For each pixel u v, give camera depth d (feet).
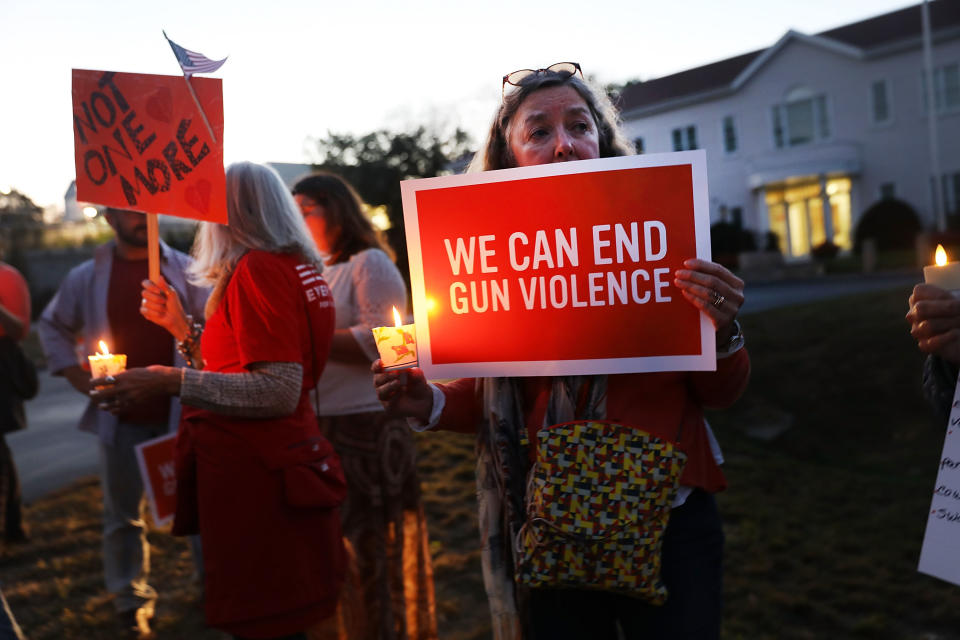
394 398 6.11
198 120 7.34
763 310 41.29
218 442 7.32
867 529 15.05
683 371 5.85
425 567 10.05
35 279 92.27
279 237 7.57
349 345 9.54
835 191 95.40
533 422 6.07
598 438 5.61
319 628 9.30
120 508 12.05
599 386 5.88
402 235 41.63
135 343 11.94
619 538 5.38
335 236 10.46
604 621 6.08
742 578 12.99
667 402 5.93
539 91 6.22
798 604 11.90
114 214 11.77
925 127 89.61
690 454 5.92
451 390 6.56
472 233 5.97
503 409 6.13
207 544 7.35
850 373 27.58
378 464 9.66
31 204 99.19
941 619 11.48
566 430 5.67
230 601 7.24
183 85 7.35
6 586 14.16
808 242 97.55
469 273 6.00
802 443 23.18
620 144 6.70
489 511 6.34
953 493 4.85
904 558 13.62
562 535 5.43
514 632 6.24
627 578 5.41
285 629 7.27
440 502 17.20
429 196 6.04
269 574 7.24
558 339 5.83
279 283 7.34
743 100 100.01
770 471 18.97
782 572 13.26
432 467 19.81
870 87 92.38
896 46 89.35
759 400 26.63
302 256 7.75
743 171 101.19
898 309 34.04
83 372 12.44
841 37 96.99
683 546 5.86
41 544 16.33
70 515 18.42
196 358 8.85
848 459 21.76
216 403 7.08
